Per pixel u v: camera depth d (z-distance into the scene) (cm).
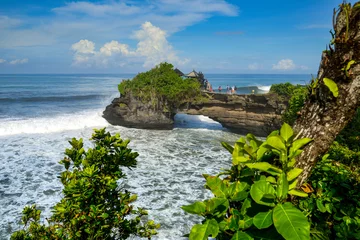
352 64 216
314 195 290
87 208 300
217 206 221
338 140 557
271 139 225
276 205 202
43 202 1144
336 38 224
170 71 3109
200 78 4328
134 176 1452
